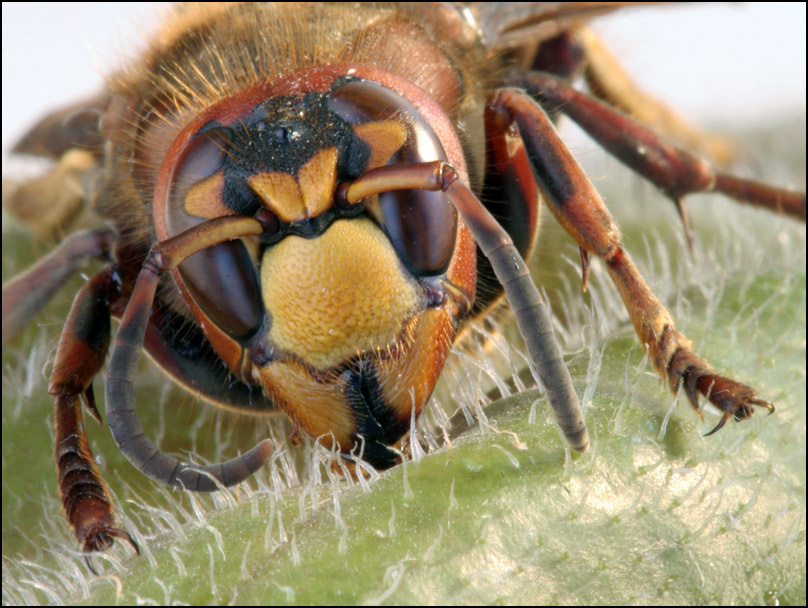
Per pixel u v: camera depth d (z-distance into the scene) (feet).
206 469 0.18
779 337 0.20
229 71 0.20
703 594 0.18
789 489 0.19
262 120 0.19
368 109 0.19
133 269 0.20
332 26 0.20
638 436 0.19
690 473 0.19
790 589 0.19
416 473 0.18
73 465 0.19
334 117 0.19
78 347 0.20
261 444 0.18
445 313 0.19
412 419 0.19
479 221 0.18
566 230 0.20
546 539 0.18
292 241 0.19
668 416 0.19
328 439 0.19
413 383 0.19
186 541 0.18
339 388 0.19
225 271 0.19
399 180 0.19
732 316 0.21
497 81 0.21
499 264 0.18
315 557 0.18
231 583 0.18
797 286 0.21
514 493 0.18
